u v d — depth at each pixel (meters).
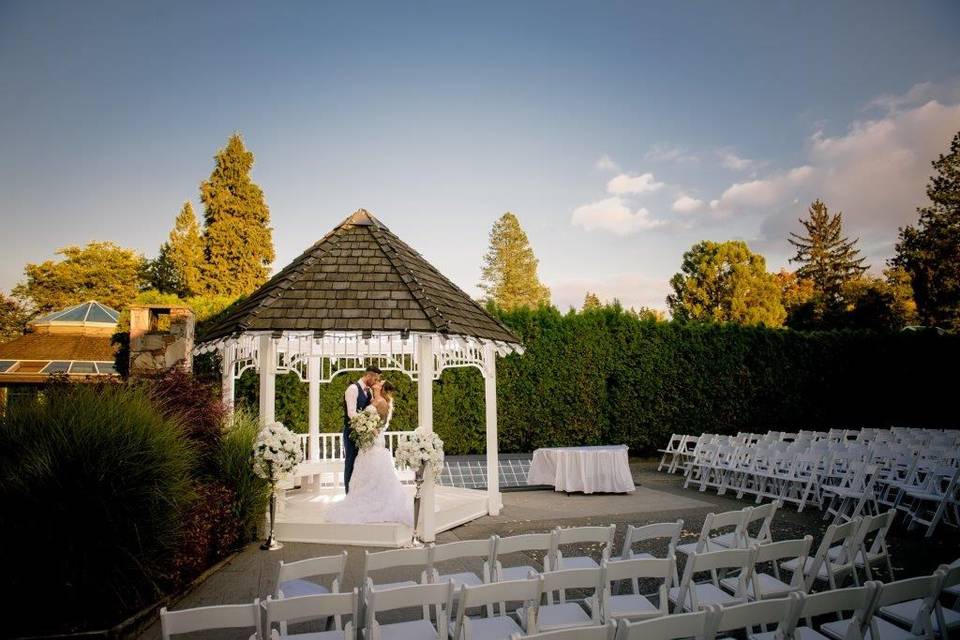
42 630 4.52
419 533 7.61
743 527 5.34
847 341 18.05
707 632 2.85
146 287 38.28
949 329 27.69
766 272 37.06
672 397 16.33
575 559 5.16
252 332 7.65
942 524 8.48
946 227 28.30
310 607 3.13
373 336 7.84
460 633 3.31
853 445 10.09
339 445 13.09
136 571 4.90
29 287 37.34
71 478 4.72
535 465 12.22
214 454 7.29
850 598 3.09
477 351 9.84
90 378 7.48
